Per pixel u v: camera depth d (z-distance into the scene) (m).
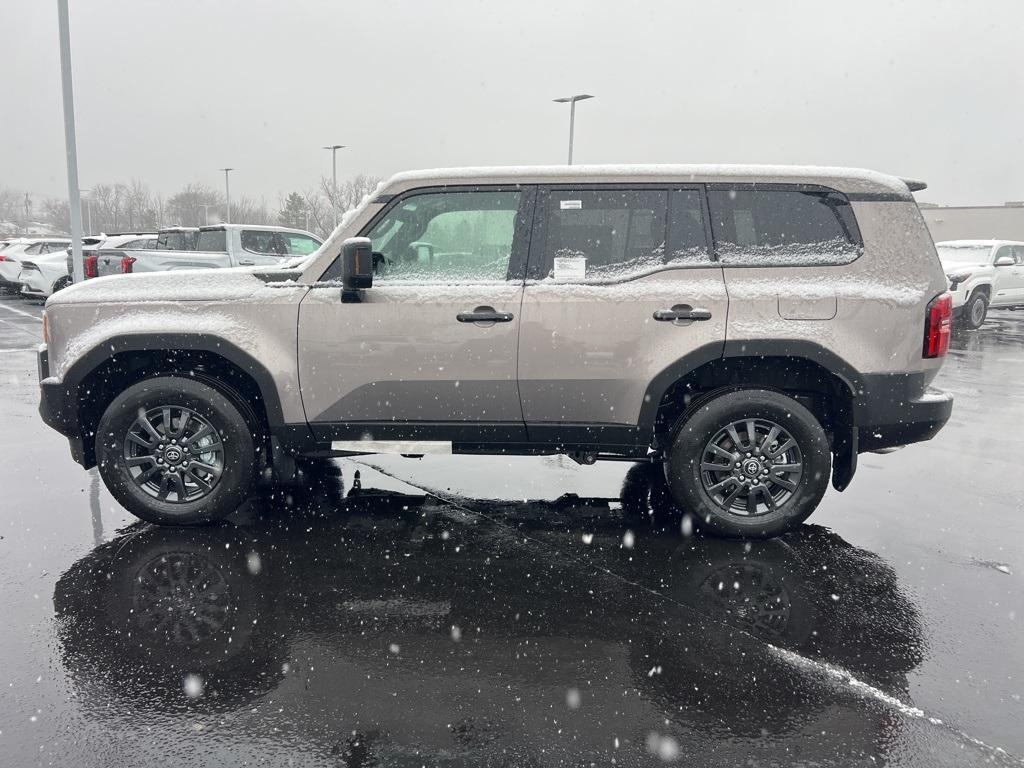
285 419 4.07
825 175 3.94
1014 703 2.57
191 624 3.09
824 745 2.34
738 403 3.96
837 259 3.92
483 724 2.43
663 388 3.92
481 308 3.92
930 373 3.99
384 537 4.11
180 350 4.11
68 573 3.58
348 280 3.76
